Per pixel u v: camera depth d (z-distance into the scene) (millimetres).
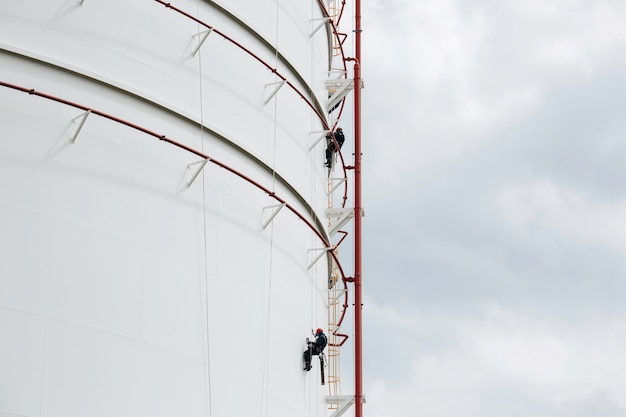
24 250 27625
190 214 31078
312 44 40656
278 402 32625
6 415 26094
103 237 28906
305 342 35156
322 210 39844
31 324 27078
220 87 33781
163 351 29094
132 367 28297
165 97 31906
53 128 29062
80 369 27406
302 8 40094
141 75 31547
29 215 27984
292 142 36938
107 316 28297
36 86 29359
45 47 29953
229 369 30719
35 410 26484
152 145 30828
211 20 34500
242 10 36062
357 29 45156
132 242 29406
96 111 29250
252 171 34031
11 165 28188
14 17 29797
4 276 27203
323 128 40562
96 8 31234
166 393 28812
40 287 27516
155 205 30281
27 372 26672
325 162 40625
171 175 30953
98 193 29203
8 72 29125
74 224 28531
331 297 39875
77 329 27688
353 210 40969
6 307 26953
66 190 28703
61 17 30484
